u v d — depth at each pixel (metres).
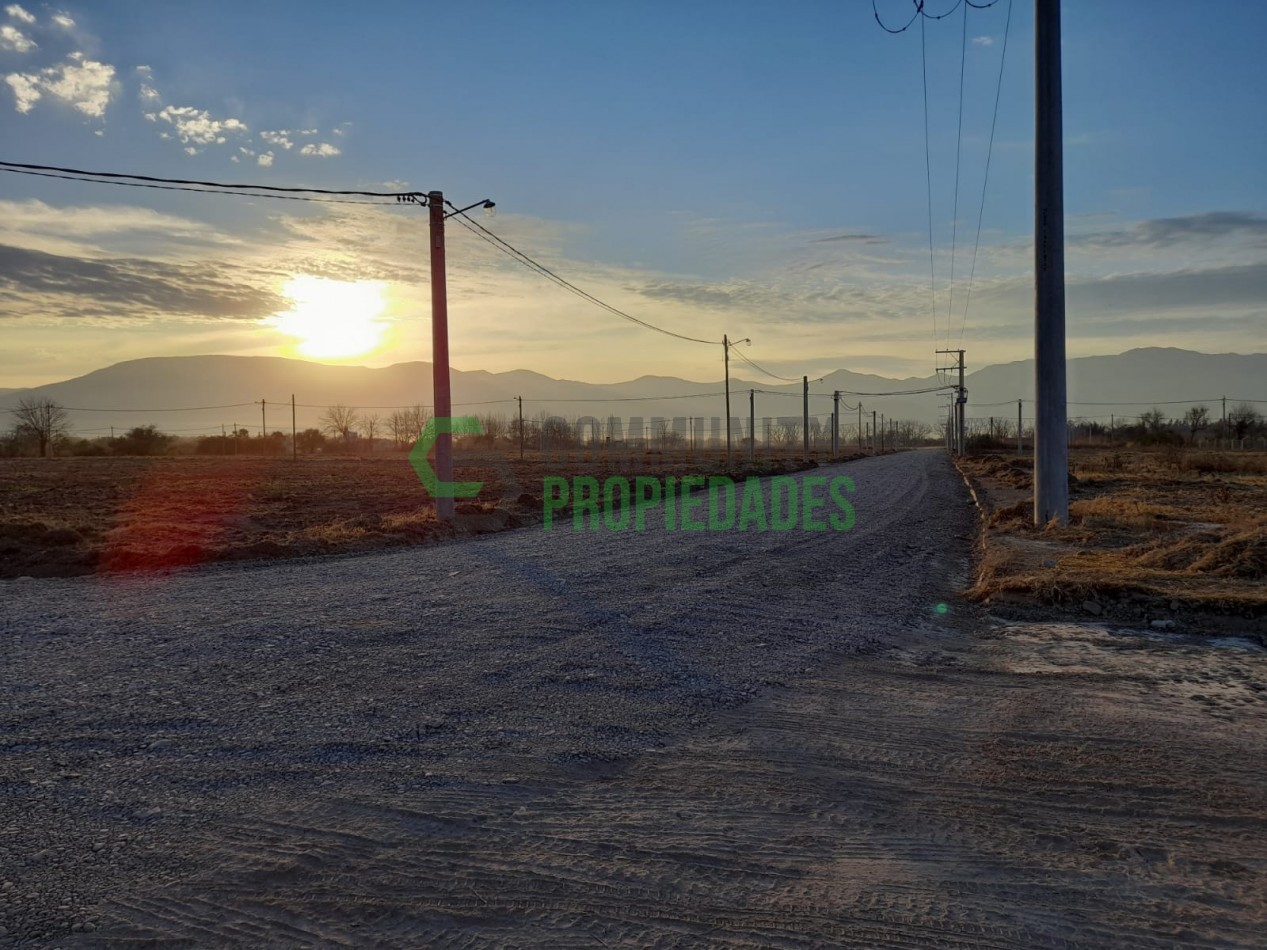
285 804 4.73
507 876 3.95
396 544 17.95
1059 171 19.00
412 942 3.40
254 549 15.72
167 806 4.68
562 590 11.92
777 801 4.87
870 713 6.62
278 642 8.62
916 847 4.30
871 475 54.66
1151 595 10.45
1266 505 27.25
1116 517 21.36
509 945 3.38
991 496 33.53
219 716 6.23
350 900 3.72
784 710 6.68
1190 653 8.68
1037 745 5.89
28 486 40.03
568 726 6.13
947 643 9.27
